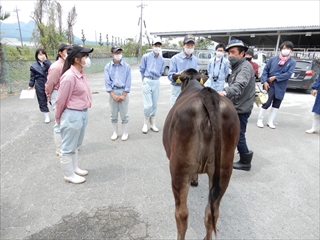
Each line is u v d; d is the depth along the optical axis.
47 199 2.92
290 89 12.35
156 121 6.21
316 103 5.29
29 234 2.37
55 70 3.71
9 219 2.57
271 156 4.26
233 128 1.88
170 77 4.58
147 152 4.30
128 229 2.44
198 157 1.83
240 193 3.11
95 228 2.45
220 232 2.42
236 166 3.71
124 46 36.50
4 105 7.48
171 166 1.97
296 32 19.23
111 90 4.45
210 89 1.87
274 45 28.61
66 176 3.25
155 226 2.49
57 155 4.07
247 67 2.96
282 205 2.88
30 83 5.40
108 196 3.00
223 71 4.71
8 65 9.24
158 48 4.79
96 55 22.89
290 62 5.26
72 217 2.62
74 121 2.97
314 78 10.91
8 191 3.06
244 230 2.45
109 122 6.02
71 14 20.06
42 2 16.95
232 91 2.80
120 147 4.50
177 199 1.96
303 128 5.94
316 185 3.34
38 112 6.73
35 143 4.57
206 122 1.75
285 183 3.38
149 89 5.02
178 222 1.96
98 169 3.66
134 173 3.56
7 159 3.91
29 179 3.35
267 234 2.41
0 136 4.89
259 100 3.90
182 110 1.85
